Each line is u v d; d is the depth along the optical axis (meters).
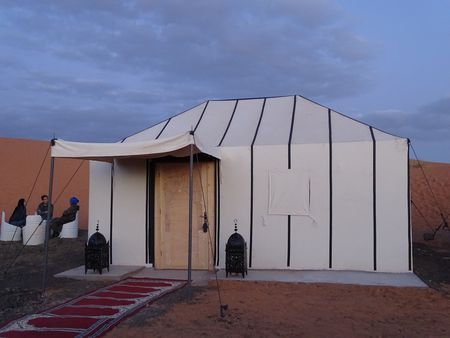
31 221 15.49
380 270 10.23
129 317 7.26
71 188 33.66
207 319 7.16
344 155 10.50
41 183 34.75
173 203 11.27
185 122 12.76
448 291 9.06
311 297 8.59
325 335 6.48
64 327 6.76
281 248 10.66
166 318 7.21
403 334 6.55
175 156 10.62
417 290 8.76
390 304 8.16
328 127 11.26
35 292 9.06
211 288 9.27
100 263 10.27
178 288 9.23
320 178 10.58
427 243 16.42
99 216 11.56
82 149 8.85
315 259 10.52
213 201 11.04
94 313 7.47
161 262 11.23
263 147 10.86
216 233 10.97
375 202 10.32
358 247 10.35
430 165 41.28
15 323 7.01
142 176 11.41
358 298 8.53
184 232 11.17
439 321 7.18
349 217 10.41
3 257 13.39
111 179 11.56
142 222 11.36
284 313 7.54
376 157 10.36
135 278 10.20
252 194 10.84
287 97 12.87
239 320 7.13
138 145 8.66
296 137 10.99
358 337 6.41
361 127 11.13
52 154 8.98
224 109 12.97
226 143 11.23
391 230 10.23
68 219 16.73
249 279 9.56
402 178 10.25
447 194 30.56
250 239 10.80
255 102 12.99
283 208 10.67
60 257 13.29
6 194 30.25
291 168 10.70
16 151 44.44
